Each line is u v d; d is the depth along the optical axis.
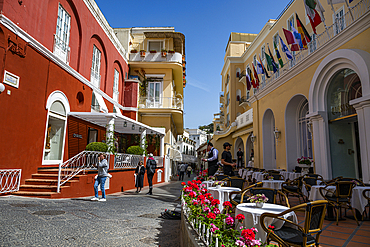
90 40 14.69
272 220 3.36
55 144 11.41
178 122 27.27
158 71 22.64
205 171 9.05
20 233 4.27
